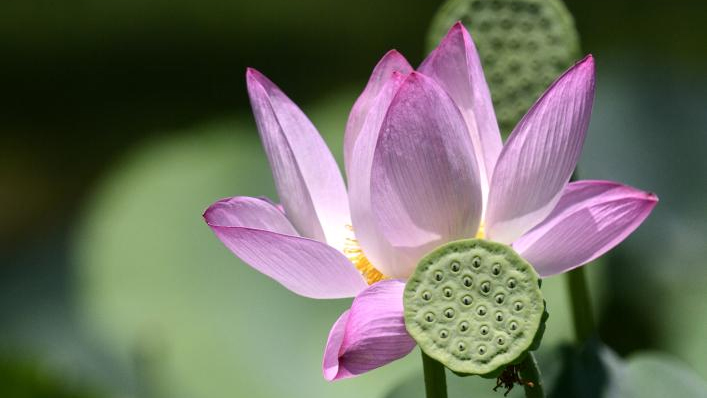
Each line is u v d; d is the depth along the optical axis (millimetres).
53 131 9875
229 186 3859
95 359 3689
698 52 8695
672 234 3693
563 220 2482
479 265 2439
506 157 2475
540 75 2672
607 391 2646
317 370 3318
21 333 4312
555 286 3143
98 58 10484
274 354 3389
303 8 10508
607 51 8750
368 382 3199
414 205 2475
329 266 2488
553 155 2477
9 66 10508
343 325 2484
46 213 8961
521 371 2473
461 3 2678
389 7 10234
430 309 2441
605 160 4047
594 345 2662
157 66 10242
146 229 3832
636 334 3479
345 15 10406
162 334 3473
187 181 3912
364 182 2498
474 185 2477
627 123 4102
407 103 2459
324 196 2582
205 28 10625
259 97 2521
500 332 2436
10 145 9727
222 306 3523
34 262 4961
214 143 4141
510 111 2676
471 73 2504
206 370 3367
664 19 9078
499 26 2676
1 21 10836
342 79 10039
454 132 2467
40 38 10727
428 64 2541
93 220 3949
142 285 3672
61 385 2969
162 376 3359
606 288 3516
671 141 4012
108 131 9906
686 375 2650
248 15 10469
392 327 2451
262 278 3578
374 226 2500
